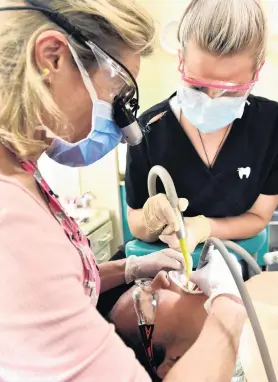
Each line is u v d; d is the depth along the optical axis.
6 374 0.50
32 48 0.56
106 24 0.62
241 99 1.13
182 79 1.16
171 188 0.97
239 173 1.34
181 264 1.03
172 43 2.29
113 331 0.57
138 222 1.29
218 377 0.64
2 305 0.49
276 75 2.22
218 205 1.36
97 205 2.54
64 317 0.52
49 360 0.50
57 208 0.68
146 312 0.94
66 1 0.60
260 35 1.02
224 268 0.87
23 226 0.52
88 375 0.52
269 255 1.19
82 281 0.65
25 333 0.49
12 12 0.58
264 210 1.39
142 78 2.38
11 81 0.57
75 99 0.63
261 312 0.94
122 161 2.44
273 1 2.10
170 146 1.34
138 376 0.55
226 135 1.32
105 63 0.64
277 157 1.35
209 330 0.73
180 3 2.22
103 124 0.71
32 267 0.51
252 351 0.83
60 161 0.76
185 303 0.94
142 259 1.08
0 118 0.58
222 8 1.00
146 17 0.66
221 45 1.00
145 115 1.38
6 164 0.59
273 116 1.34
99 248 2.37
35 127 0.59
